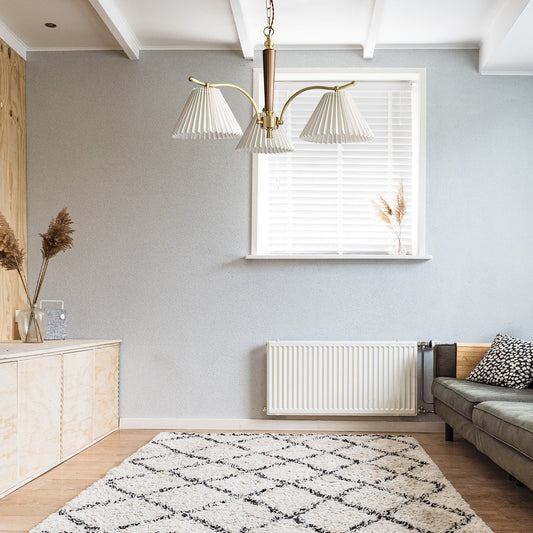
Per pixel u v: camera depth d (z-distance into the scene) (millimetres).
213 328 4723
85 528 2555
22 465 3229
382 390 4574
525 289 4676
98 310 4754
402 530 2541
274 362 4602
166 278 4742
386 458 3725
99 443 4215
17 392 3182
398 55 4750
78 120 4801
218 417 4703
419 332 4684
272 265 4715
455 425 3871
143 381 4730
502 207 4699
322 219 4867
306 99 4895
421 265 4699
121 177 4770
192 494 3006
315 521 2643
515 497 3066
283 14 4188
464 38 4609
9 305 4445
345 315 4699
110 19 4055
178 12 4180
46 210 4785
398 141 4883
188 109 2451
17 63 4668
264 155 4887
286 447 4008
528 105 4715
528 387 4004
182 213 4754
